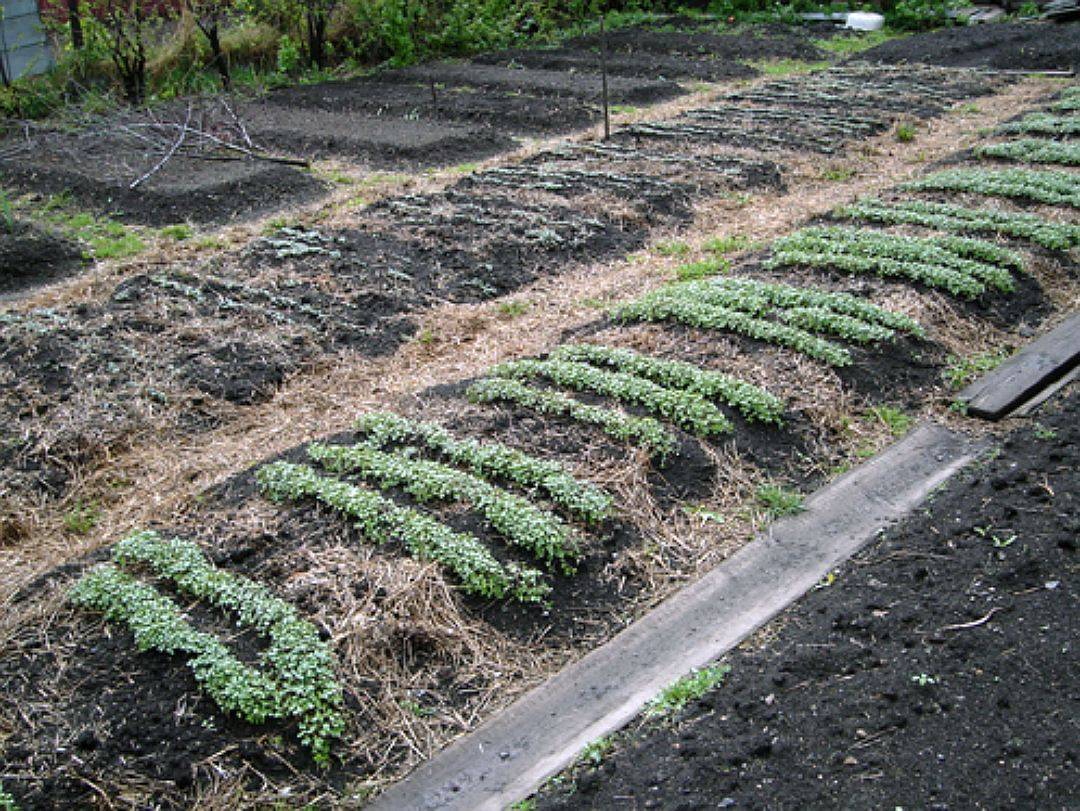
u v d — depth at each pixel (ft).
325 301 21.29
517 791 10.19
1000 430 15.92
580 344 18.01
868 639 11.43
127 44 39.60
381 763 10.71
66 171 30.76
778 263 21.09
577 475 14.43
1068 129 30.45
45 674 11.34
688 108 37.52
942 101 37.24
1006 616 11.45
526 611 12.54
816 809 9.37
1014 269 20.54
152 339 19.48
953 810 9.20
